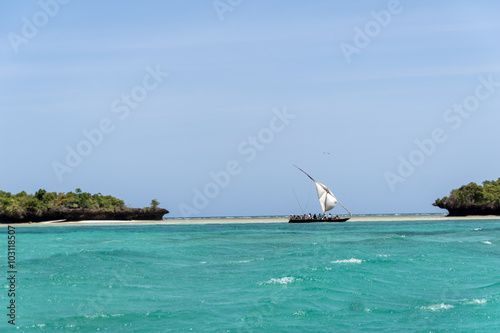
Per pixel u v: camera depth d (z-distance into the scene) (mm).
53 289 31266
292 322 23531
